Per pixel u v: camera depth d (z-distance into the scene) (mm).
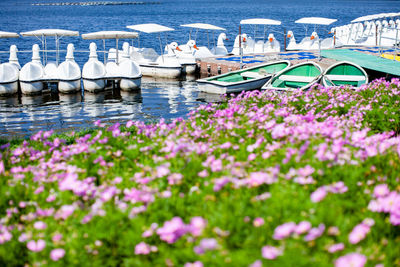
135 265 3633
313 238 3150
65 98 20812
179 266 3477
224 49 31516
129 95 21688
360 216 3857
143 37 52844
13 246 4055
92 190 4539
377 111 9203
